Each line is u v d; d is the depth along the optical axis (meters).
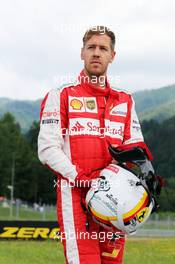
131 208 4.15
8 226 17.14
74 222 4.31
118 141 4.51
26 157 89.31
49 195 89.12
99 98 4.47
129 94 4.66
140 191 4.21
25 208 67.25
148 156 4.39
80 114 4.42
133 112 4.66
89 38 4.42
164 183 4.36
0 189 87.62
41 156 4.41
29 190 88.94
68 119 4.43
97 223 4.30
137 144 4.38
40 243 15.63
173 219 42.62
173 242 16.58
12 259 10.69
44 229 17.02
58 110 4.43
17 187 88.19
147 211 4.25
